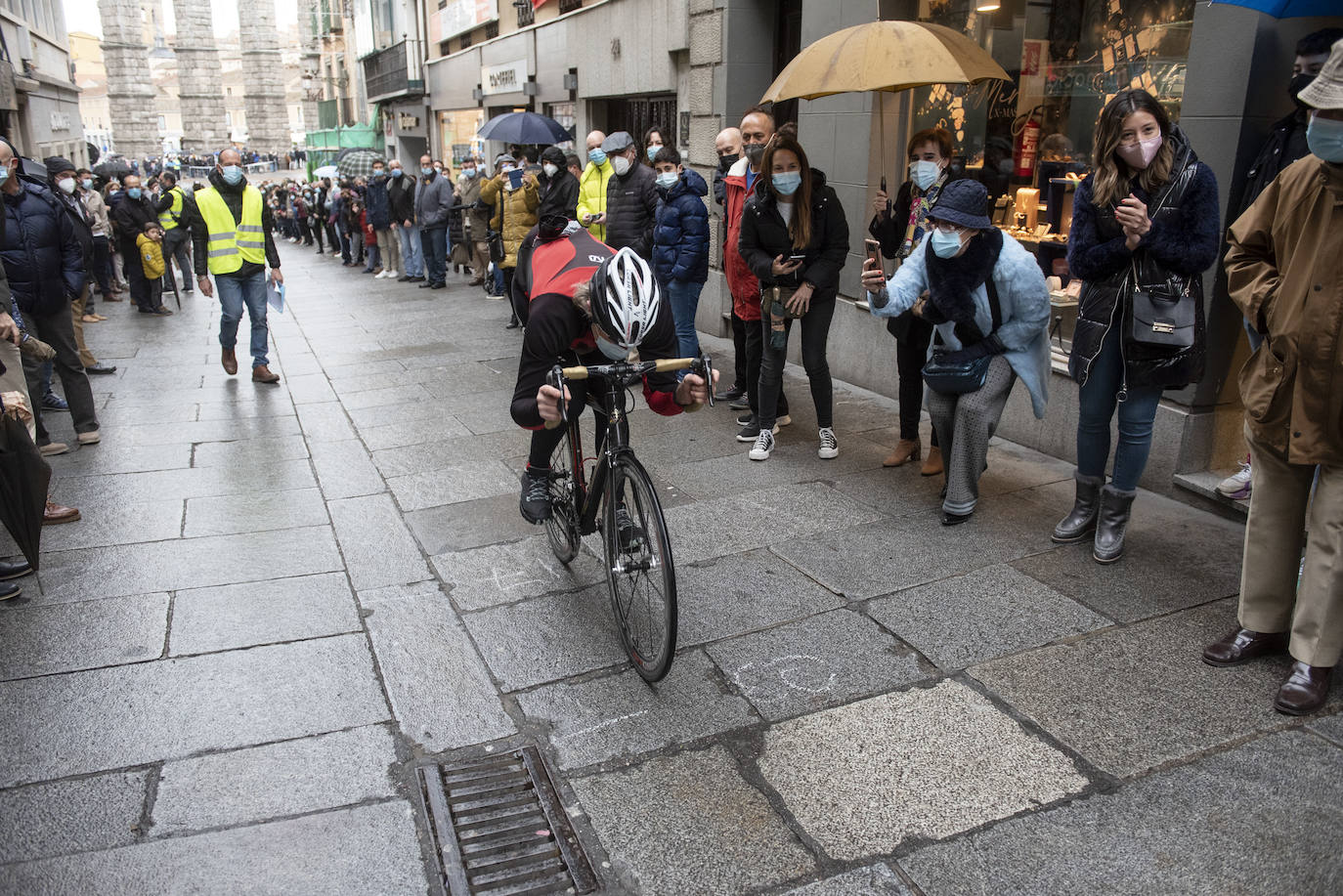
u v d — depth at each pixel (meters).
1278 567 3.12
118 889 2.37
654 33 9.91
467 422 6.42
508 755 2.90
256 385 7.69
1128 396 3.75
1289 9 3.56
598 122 12.34
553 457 4.10
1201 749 2.80
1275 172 3.89
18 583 3.93
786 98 4.81
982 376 4.17
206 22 70.12
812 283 4.97
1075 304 5.27
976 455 4.26
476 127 19.11
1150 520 4.35
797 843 2.50
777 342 5.15
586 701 3.16
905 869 2.40
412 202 14.16
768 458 5.40
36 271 5.52
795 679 3.24
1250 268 2.97
